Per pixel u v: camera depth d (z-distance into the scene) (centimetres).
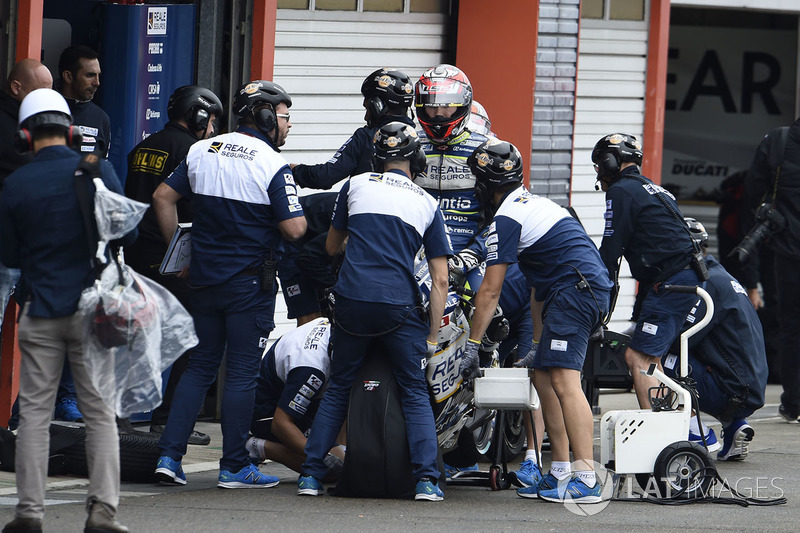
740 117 5472
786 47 5481
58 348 1889
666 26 4291
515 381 2428
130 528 2000
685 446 2452
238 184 2414
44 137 1936
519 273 2842
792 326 3788
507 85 3922
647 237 2806
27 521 1853
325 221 2933
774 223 3769
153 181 2961
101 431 1892
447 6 3900
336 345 2402
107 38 3322
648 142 4322
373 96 2775
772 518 2286
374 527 2078
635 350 2841
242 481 2464
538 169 3997
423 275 2486
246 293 2434
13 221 1905
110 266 1895
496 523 2164
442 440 2530
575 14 4012
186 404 2458
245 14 3388
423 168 2470
